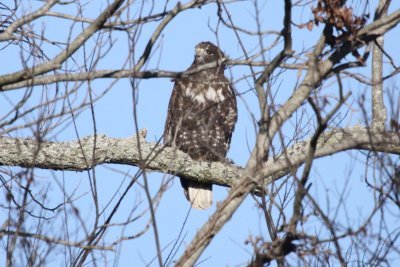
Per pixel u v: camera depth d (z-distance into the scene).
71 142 14.31
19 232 9.73
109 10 10.15
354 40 10.61
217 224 9.55
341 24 10.46
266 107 10.09
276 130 9.85
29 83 10.13
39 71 10.19
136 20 10.23
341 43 10.66
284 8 10.04
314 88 10.22
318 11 10.51
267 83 9.91
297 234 9.07
